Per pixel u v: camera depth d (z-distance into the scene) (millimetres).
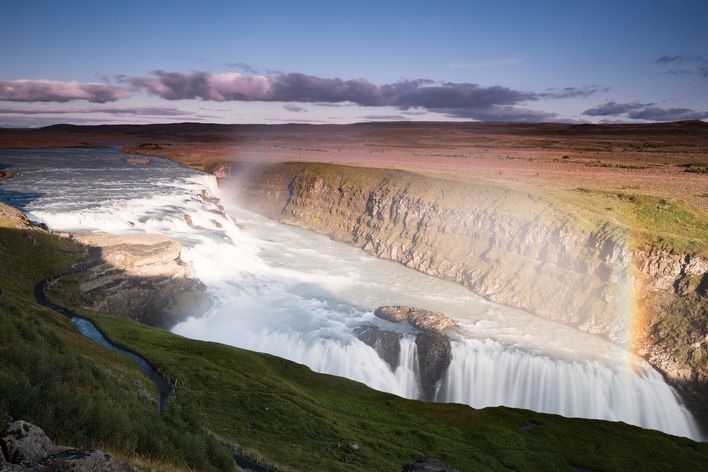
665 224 100750
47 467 15312
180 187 162625
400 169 165750
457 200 126062
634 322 83875
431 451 48500
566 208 105562
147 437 26984
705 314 78562
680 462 52031
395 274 117000
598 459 51531
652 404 71875
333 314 90562
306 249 135875
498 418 60000
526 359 76500
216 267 102812
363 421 53844
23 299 65812
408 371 77188
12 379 22969
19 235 79062
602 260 91688
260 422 47281
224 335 83750
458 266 114438
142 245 86438
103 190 144125
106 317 70250
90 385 33219
